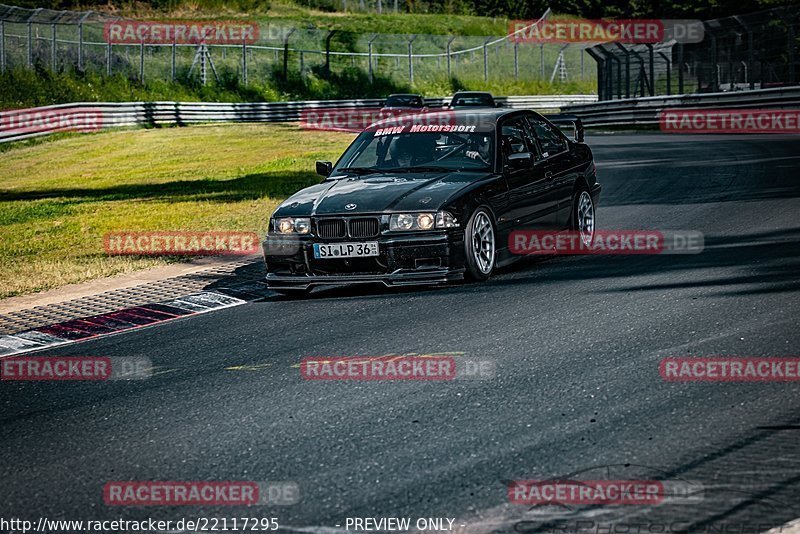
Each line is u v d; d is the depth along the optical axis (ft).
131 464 43.34
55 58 398.01
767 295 66.85
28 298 91.15
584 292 72.69
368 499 37.24
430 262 76.89
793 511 33.99
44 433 49.14
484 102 360.89
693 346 55.52
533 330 62.08
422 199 77.56
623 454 40.04
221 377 57.26
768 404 45.16
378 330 65.82
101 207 167.02
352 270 77.92
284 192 170.19
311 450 43.21
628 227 105.81
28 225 149.79
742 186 133.18
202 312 78.84
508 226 83.71
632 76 382.63
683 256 85.20
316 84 508.12
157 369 60.80
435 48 591.78
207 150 282.77
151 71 447.42
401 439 43.70
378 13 654.53
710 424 42.93
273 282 80.33
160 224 137.49
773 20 288.51
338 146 276.82
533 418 45.29
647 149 215.72
